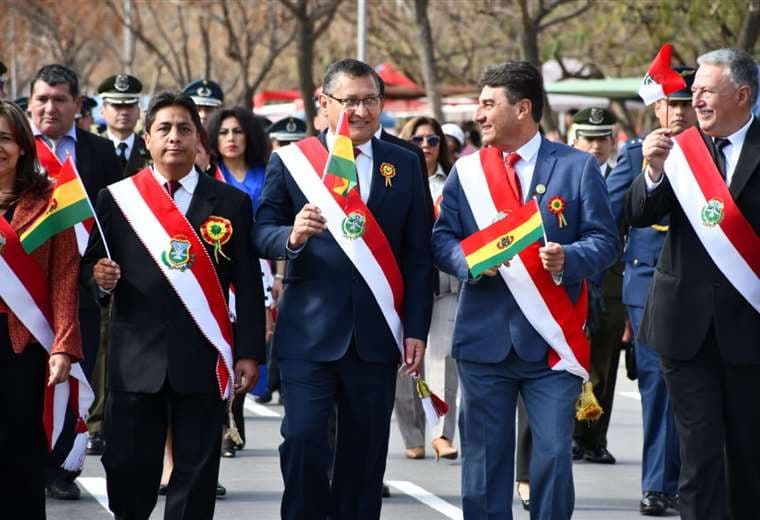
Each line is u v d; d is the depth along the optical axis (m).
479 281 12.84
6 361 11.98
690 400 12.82
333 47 60.16
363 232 12.81
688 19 38.75
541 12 37.59
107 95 19.36
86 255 12.69
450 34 59.75
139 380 12.38
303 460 12.77
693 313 12.74
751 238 12.54
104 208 12.61
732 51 12.62
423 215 13.19
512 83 12.70
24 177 12.09
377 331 12.87
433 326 18.47
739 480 12.95
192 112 12.63
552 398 12.61
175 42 72.69
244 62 53.50
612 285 18.72
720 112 12.57
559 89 45.34
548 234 12.68
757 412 12.73
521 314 12.65
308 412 12.77
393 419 22.86
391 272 12.91
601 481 17.92
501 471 12.82
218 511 15.74
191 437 12.48
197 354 12.41
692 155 12.72
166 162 12.51
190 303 12.39
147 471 12.60
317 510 12.88
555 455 12.45
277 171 13.09
